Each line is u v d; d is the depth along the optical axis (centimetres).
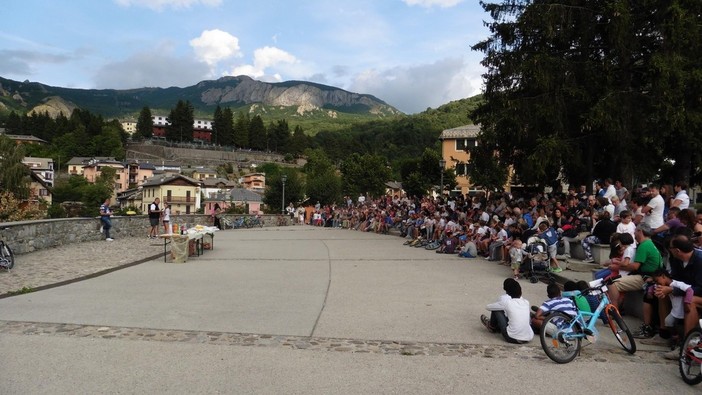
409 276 1206
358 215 3234
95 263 1352
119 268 1280
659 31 1783
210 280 1125
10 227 1425
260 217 3775
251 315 793
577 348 614
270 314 802
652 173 2112
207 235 1859
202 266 1360
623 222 1084
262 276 1192
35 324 714
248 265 1390
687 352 536
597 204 1473
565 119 1958
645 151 2044
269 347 631
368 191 8538
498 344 666
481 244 1605
